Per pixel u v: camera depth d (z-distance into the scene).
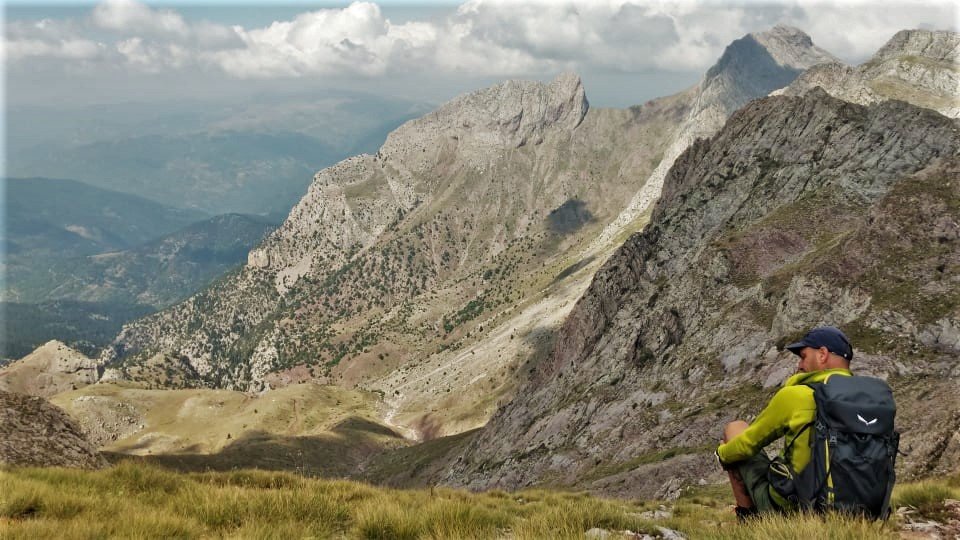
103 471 13.57
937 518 9.59
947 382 42.25
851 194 102.25
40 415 24.44
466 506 10.24
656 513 18.00
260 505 10.83
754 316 85.25
